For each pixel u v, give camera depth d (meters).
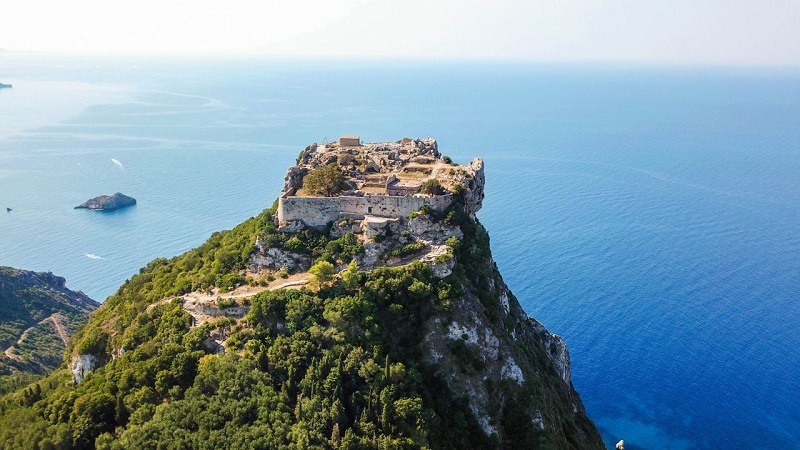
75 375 130.62
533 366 132.38
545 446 109.75
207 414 100.06
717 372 184.88
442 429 105.56
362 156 162.25
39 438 105.44
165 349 115.06
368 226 130.12
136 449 95.94
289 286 124.81
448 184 139.50
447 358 115.25
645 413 171.50
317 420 99.19
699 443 161.38
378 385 105.00
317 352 110.44
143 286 149.12
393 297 120.31
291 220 136.38
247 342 113.50
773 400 174.25
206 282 132.25
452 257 125.62
